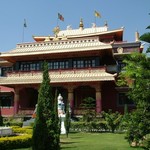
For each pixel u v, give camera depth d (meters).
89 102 34.06
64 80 35.97
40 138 11.65
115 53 39.75
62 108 29.59
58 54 38.28
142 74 7.63
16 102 38.44
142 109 8.29
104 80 34.44
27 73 38.56
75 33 49.97
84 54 37.59
